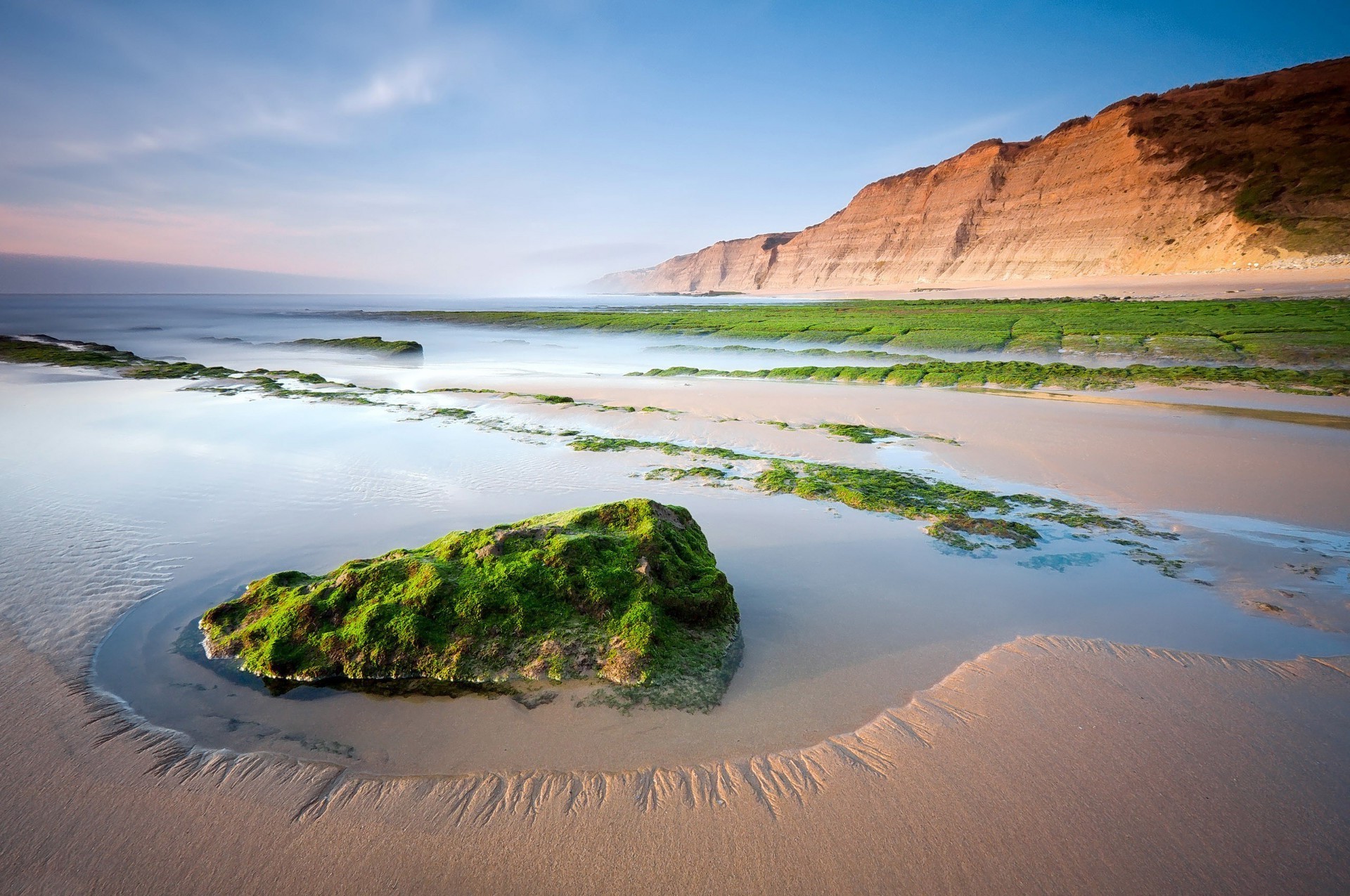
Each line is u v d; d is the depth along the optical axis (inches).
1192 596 319.9
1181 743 201.3
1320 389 870.4
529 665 241.6
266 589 287.1
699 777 190.9
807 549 376.8
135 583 327.3
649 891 154.5
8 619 288.5
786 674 247.4
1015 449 594.9
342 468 529.3
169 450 581.3
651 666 239.5
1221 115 4365.2
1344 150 3570.4
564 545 274.2
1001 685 234.7
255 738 212.1
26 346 1363.2
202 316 3265.3
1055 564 358.0
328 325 2608.3
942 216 5807.1
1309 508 443.2
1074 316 1779.0
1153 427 671.8
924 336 1505.9
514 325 2277.3
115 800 184.1
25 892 156.8
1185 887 152.3
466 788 187.5
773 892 153.6
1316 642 275.7
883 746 203.2
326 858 164.4
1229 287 2765.7
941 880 155.5
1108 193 4436.5
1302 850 161.2
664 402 858.8
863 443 624.4
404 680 241.3
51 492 465.1
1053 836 166.9
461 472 522.0
